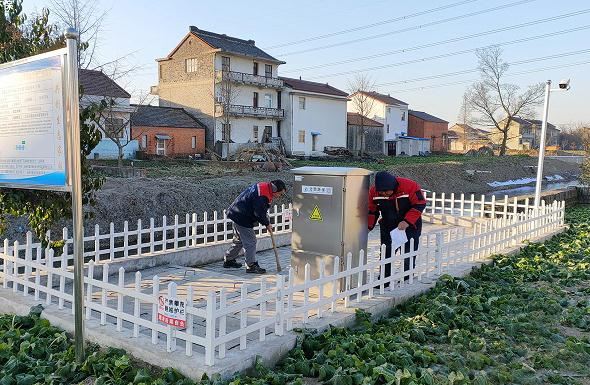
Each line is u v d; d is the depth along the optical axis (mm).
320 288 5512
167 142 39344
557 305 6617
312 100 49344
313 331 5176
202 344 4301
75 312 4578
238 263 8758
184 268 8258
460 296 6824
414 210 7211
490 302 6656
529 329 5789
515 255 9797
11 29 6156
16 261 6297
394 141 62281
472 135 85438
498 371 4617
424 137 68688
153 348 4598
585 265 8922
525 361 4934
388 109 61719
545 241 11539
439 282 7332
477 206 26656
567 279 8062
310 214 6809
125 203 14453
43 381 4297
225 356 4434
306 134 49062
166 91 46562
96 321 5328
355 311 5754
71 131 4496
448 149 78938
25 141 4926
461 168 41750
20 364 4461
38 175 4840
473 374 4555
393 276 6746
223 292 4406
